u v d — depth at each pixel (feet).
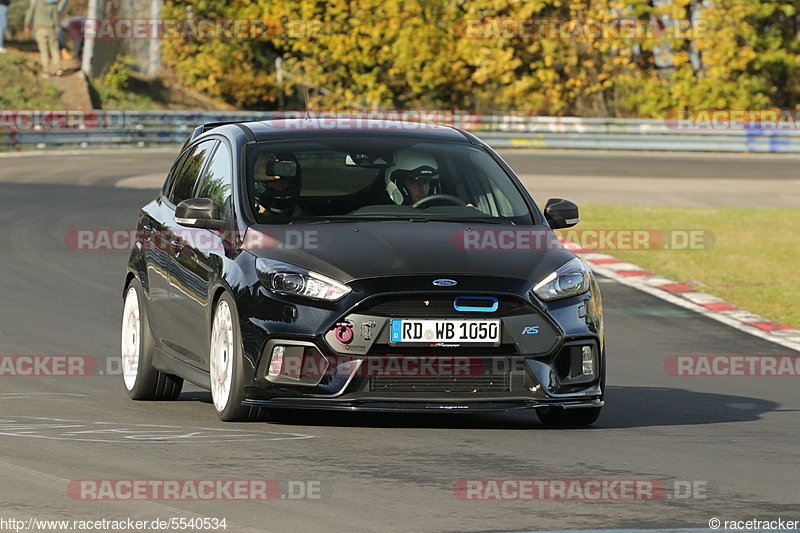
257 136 94.48
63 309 148.25
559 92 543.80
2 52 521.65
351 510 56.13
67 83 513.86
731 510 57.98
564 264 83.82
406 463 67.56
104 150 436.76
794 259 217.56
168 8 559.38
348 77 571.28
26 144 418.72
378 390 78.13
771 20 552.41
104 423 81.71
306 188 89.10
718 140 477.36
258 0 559.79
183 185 99.66
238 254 83.20
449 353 78.59
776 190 345.10
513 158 440.04
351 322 78.02
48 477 62.39
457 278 79.36
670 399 104.83
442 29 547.49
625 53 540.93
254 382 79.10
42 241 207.10
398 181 90.99
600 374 83.20
